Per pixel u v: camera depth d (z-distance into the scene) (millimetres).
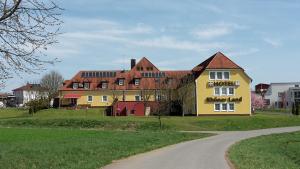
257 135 54719
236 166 22172
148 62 120312
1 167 18922
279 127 73250
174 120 76562
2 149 25641
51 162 21578
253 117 81062
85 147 29172
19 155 22672
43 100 107375
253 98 140750
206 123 74250
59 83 145500
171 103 97688
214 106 91938
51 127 69875
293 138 51594
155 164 23375
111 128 69312
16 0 12531
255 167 21531
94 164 22078
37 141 34250
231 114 91625
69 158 23469
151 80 114938
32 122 75000
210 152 31047
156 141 40906
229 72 92312
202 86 92062
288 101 156000
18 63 13383
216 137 51125
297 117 81188
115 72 119625
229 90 92250
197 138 49812
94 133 50125
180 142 42719
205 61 101562
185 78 96938
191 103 96000
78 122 73062
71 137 41156
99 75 118750
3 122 76250
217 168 21547
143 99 104125
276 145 42312
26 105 117750
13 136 43500
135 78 114812
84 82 116250
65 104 113688
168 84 99562
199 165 22891
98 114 99625
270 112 115062
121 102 98438
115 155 27203
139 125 70438
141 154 29516
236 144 39344
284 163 25422
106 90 114750
